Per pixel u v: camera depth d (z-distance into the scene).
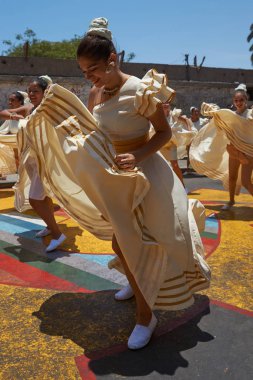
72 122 2.39
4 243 4.56
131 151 2.48
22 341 2.55
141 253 2.41
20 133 4.11
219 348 2.45
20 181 4.48
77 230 5.03
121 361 2.33
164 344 2.50
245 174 5.73
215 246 4.37
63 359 2.36
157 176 2.47
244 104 5.67
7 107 15.34
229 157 6.03
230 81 21.17
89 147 2.26
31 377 2.19
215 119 5.70
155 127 2.41
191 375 2.20
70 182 2.84
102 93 2.50
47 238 4.73
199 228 3.04
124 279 3.51
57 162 2.83
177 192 2.52
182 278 2.46
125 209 2.34
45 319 2.83
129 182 2.29
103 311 2.94
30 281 3.48
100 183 2.28
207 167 6.50
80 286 3.37
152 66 19.30
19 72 16.94
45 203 4.19
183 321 2.78
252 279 3.47
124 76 2.41
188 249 2.50
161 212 2.43
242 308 2.95
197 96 19.41
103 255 4.12
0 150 7.61
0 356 2.38
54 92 2.41
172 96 2.39
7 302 3.09
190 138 8.09
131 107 2.36
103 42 2.27
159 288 2.41
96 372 2.23
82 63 2.31
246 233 4.88
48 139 2.76
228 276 3.54
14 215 5.95
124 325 2.74
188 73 20.12
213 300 3.08
